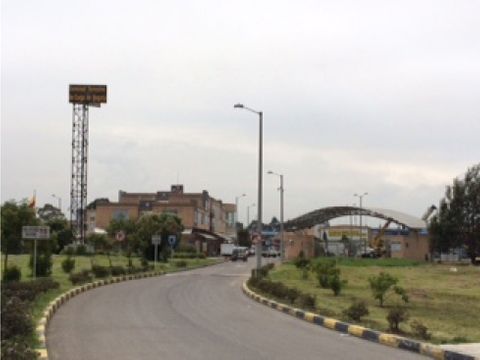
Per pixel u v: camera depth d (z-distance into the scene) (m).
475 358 11.92
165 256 67.19
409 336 15.38
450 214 85.62
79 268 46.56
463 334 16.73
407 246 99.38
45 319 17.12
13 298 16.25
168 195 121.06
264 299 26.00
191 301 25.47
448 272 56.72
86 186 95.12
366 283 40.94
